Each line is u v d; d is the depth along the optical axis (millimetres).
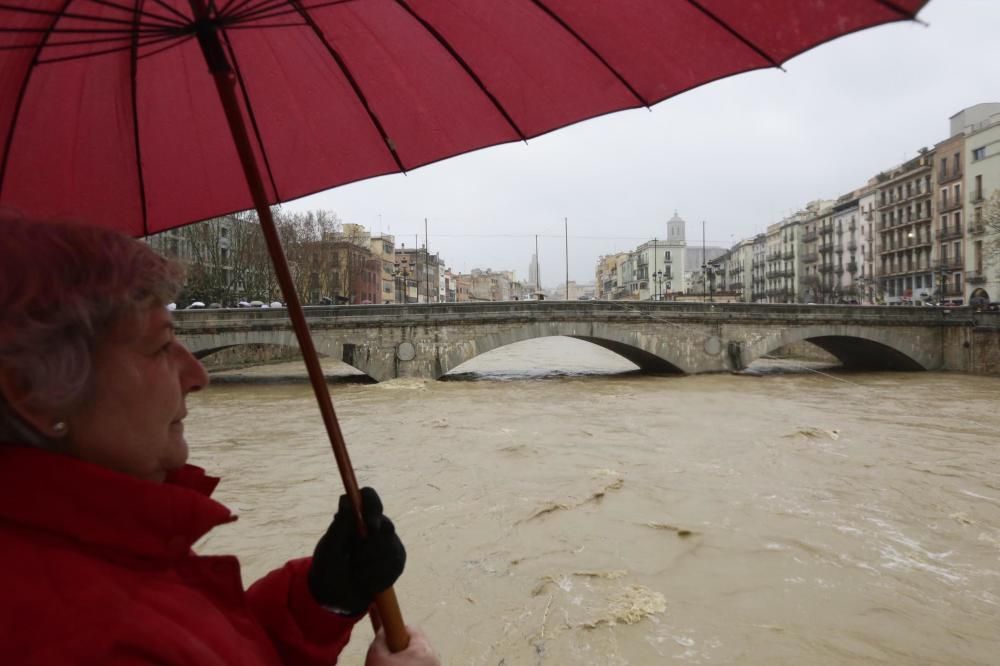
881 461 11172
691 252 150125
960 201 52719
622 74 1312
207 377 953
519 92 1399
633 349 31047
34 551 648
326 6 1290
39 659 584
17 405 684
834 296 71625
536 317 29000
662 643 4777
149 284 805
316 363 1101
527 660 4551
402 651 1045
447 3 1299
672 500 8602
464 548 6789
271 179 1524
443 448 12438
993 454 11852
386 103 1453
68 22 1070
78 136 1288
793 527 7465
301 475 10391
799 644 4777
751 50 1104
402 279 98562
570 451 11984
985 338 30766
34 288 679
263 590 1123
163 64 1367
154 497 733
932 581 5953
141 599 701
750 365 39062
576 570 6164
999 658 4633
